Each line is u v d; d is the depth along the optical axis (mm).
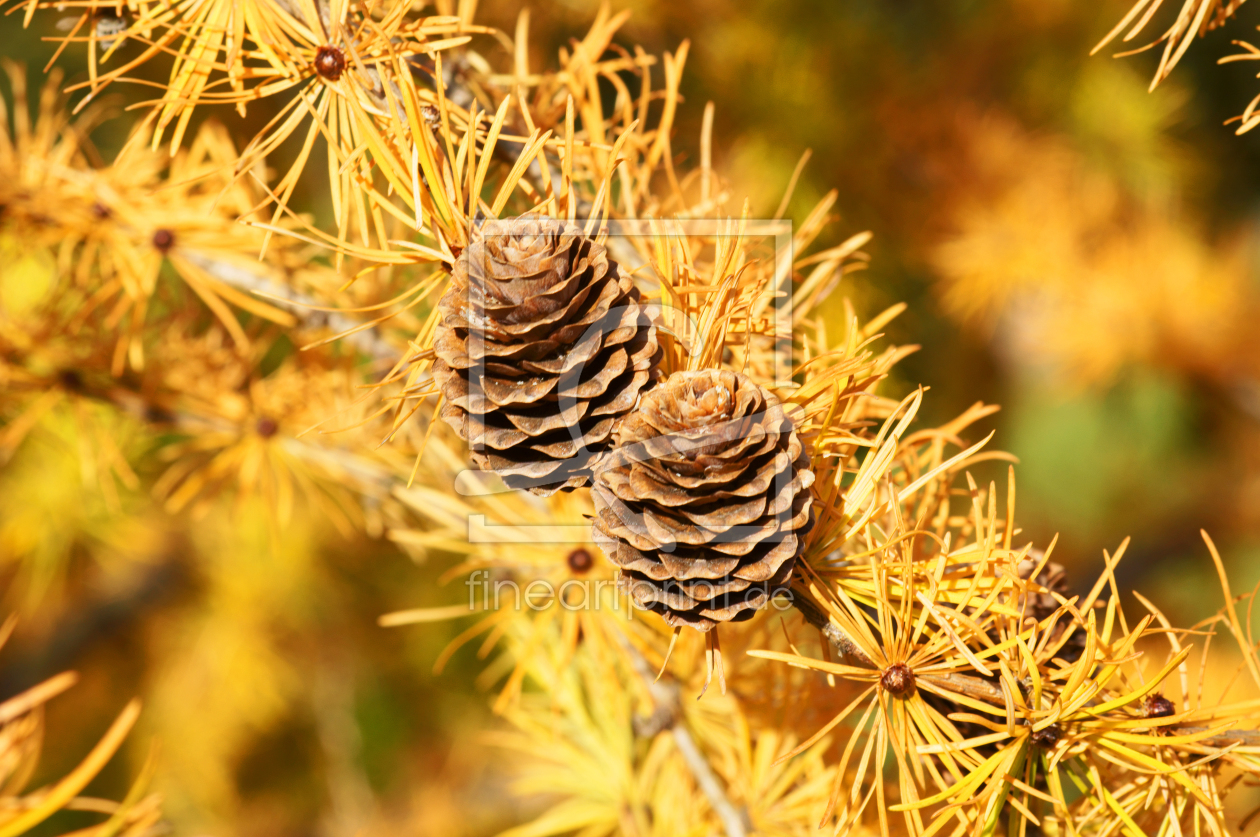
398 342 434
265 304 442
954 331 1046
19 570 1008
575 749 440
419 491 427
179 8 379
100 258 445
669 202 401
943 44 974
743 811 418
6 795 399
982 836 368
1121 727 368
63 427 649
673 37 801
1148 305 960
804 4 815
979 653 365
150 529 996
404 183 364
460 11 400
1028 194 943
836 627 366
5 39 848
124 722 397
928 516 396
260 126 668
